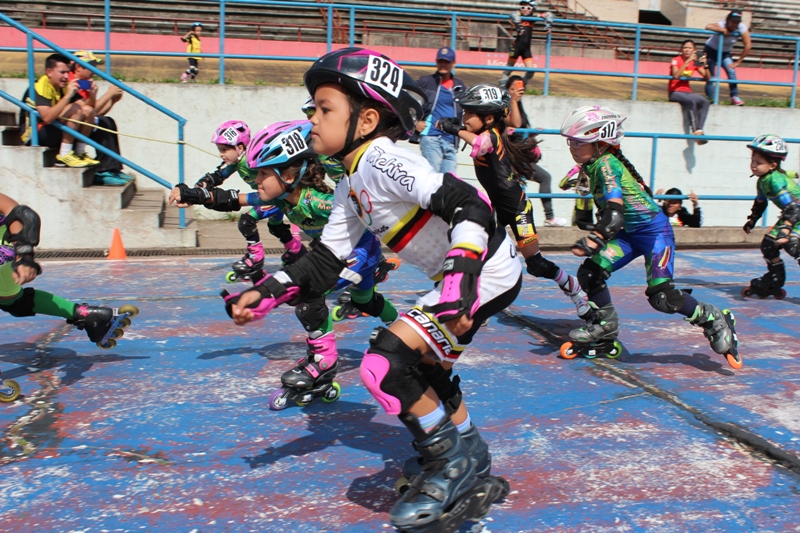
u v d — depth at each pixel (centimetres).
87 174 816
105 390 393
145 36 1655
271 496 284
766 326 559
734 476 306
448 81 841
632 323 556
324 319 365
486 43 2014
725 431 351
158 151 1014
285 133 357
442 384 244
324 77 232
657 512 276
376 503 280
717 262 845
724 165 1210
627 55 2188
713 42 1197
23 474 297
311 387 376
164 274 681
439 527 234
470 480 239
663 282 434
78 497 280
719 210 1224
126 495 283
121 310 404
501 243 248
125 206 841
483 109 454
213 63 1491
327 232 262
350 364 445
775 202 614
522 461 317
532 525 265
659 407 383
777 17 2616
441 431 237
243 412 367
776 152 598
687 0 2608
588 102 1131
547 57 1111
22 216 316
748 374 438
